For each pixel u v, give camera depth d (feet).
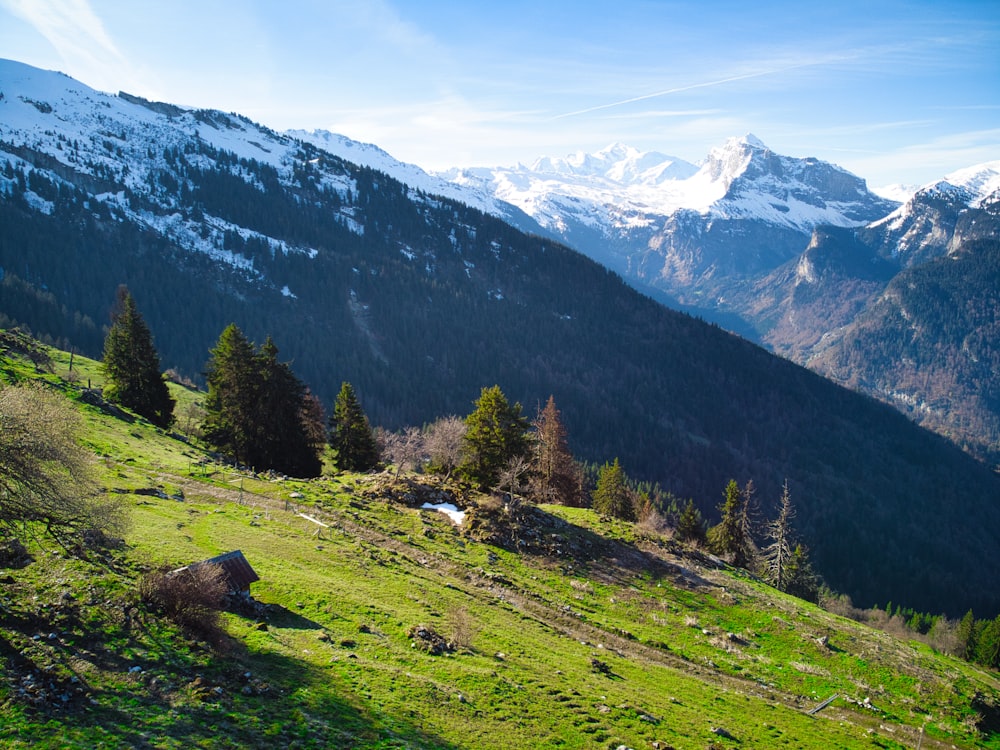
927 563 639.35
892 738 132.16
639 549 205.46
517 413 224.94
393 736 73.46
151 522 123.65
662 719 103.14
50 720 56.90
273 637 89.30
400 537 168.86
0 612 70.03
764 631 172.45
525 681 101.81
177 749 58.80
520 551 183.52
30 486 72.28
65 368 311.06
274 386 239.71
